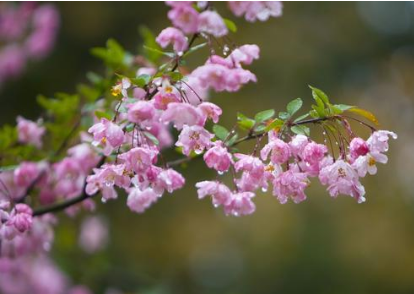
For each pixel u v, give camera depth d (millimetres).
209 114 3199
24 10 9602
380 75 14852
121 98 3492
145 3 12930
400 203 13797
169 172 3311
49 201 5051
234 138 3822
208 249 13625
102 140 3441
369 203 13695
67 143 5266
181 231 13312
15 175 4852
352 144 3127
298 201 3271
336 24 14383
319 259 13422
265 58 13039
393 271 13445
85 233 8008
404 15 15508
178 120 2994
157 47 4949
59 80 12594
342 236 13469
